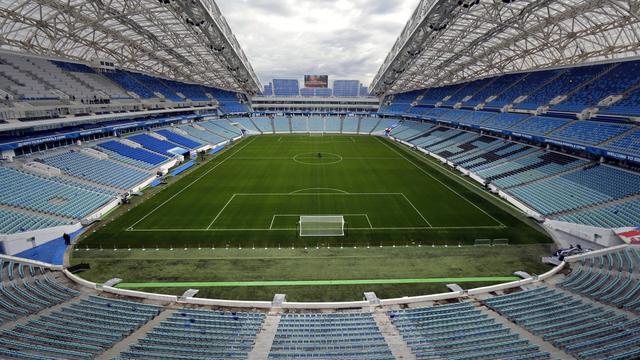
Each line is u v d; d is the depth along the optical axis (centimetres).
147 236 3303
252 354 1675
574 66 6222
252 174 5738
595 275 2409
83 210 3738
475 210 3997
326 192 4706
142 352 1656
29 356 1529
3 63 5028
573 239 3219
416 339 1811
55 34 5094
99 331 1841
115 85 6988
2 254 2845
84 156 5034
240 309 2194
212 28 5716
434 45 7006
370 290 2431
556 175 4472
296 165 6475
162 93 8550
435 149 7612
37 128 4622
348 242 3178
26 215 3347
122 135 6512
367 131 11875
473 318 2009
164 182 5144
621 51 5197
